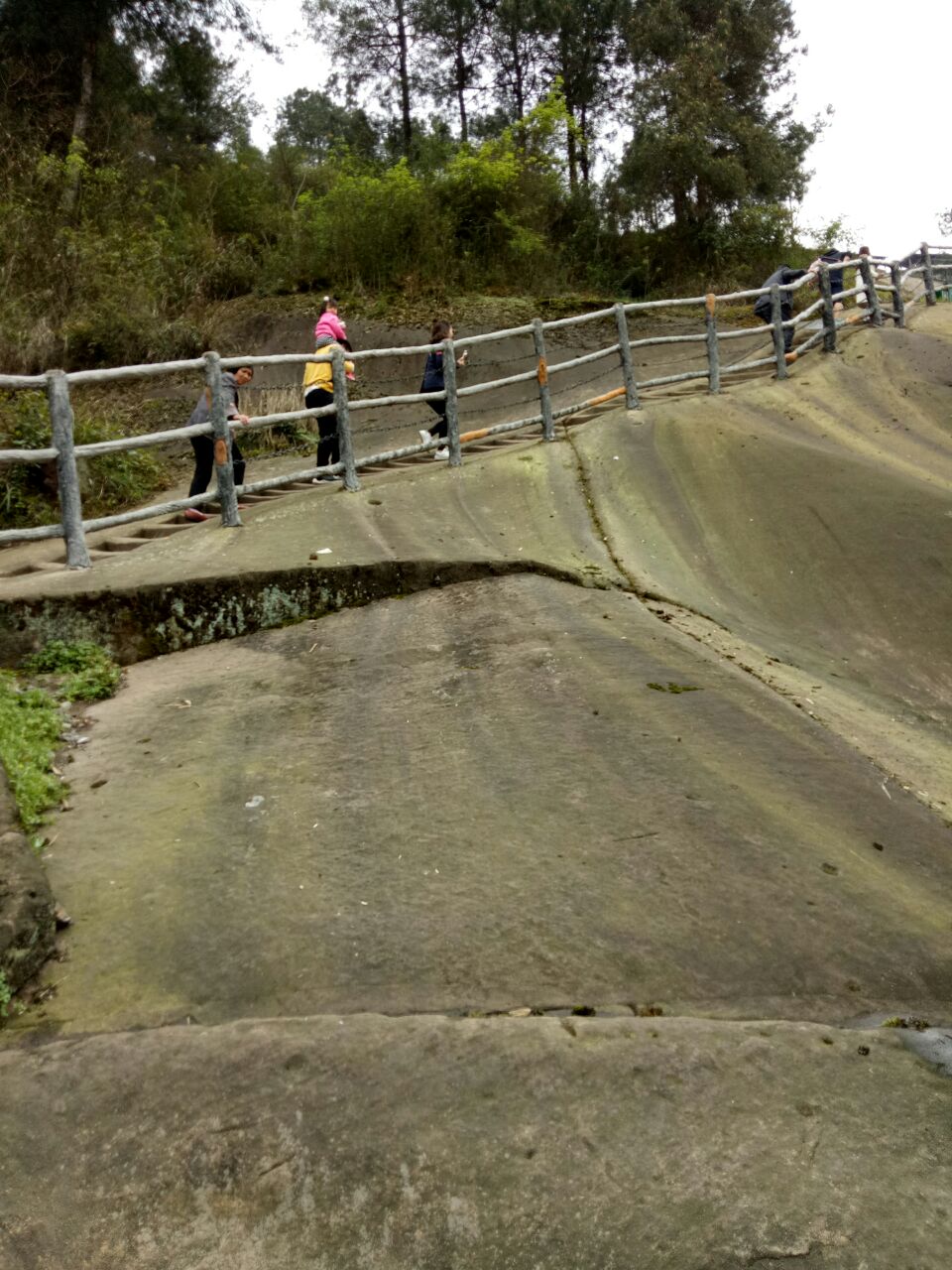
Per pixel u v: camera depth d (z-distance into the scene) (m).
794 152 26.33
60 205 16.72
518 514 7.95
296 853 3.71
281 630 6.18
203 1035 2.73
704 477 8.85
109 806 4.13
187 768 4.43
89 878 3.59
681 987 3.04
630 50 24.70
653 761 4.36
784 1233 2.17
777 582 7.50
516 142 22.20
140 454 11.84
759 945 3.24
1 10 19.44
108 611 5.86
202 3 20.34
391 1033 2.72
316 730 4.76
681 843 3.76
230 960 3.13
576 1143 2.40
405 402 8.55
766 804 4.10
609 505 8.29
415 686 5.20
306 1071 2.59
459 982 3.02
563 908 3.36
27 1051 2.72
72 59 20.22
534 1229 2.20
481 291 18.81
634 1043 2.70
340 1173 2.33
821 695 5.64
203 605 6.05
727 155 23.86
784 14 25.27
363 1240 2.20
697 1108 2.51
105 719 5.05
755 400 11.23
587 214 22.78
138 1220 2.25
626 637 5.73
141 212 18.70
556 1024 2.77
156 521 8.23
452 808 4.00
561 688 5.05
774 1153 2.38
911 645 6.87
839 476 8.86
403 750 4.51
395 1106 2.49
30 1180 2.34
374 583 6.47
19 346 14.34
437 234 18.83
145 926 3.31
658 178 23.11
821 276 13.05
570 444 9.45
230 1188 2.31
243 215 20.31
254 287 18.66
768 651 6.29
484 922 3.29
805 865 3.70
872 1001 3.05
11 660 5.69
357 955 3.14
